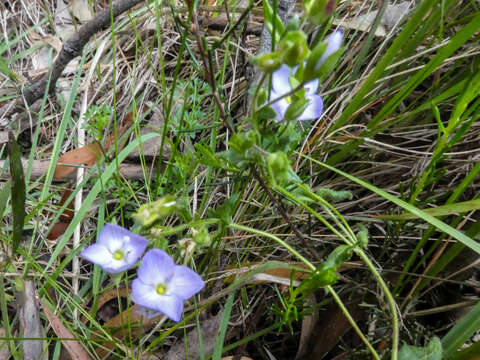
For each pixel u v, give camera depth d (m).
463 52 0.17
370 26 0.18
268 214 0.16
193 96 0.17
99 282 0.15
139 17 0.22
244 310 0.15
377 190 0.13
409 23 0.13
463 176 0.17
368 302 0.15
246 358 0.15
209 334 0.14
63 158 0.18
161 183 0.16
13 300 0.15
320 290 0.16
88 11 0.24
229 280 0.15
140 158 0.17
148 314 0.10
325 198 0.17
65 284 0.16
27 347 0.13
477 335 0.15
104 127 0.19
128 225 0.18
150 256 0.10
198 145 0.11
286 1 0.14
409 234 0.16
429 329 0.15
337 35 0.09
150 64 0.18
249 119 0.10
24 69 0.22
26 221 0.15
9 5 0.23
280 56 0.09
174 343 0.14
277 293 0.15
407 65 0.17
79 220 0.14
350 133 0.17
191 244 0.11
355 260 0.16
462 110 0.12
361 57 0.17
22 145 0.20
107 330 0.14
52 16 0.23
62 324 0.13
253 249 0.16
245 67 0.17
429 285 0.16
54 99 0.21
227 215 0.11
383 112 0.15
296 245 0.16
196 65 0.17
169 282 0.10
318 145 0.17
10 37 0.23
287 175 0.10
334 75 0.17
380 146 0.18
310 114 0.11
